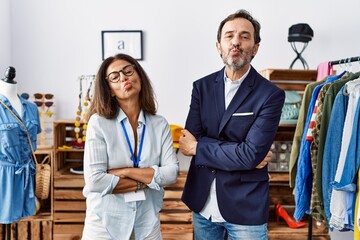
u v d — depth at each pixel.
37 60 2.74
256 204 1.45
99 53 2.74
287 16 2.74
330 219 1.72
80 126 2.66
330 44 2.75
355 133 1.62
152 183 1.28
